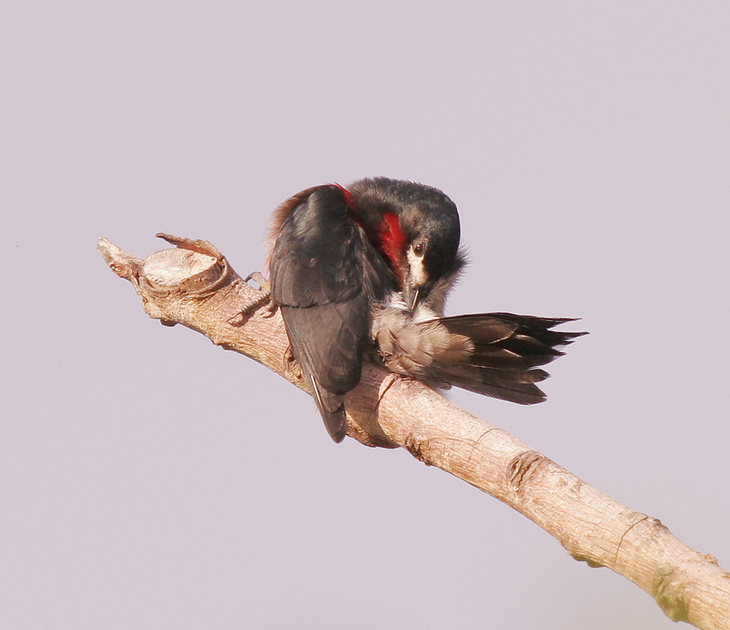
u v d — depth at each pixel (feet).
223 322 35.19
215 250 35.86
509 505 25.36
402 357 30.40
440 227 36.78
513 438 26.12
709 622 20.74
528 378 29.86
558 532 23.79
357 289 31.40
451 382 30.76
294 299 31.71
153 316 36.83
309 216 34.96
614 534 22.67
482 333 29.17
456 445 26.68
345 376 29.22
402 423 28.50
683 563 21.56
